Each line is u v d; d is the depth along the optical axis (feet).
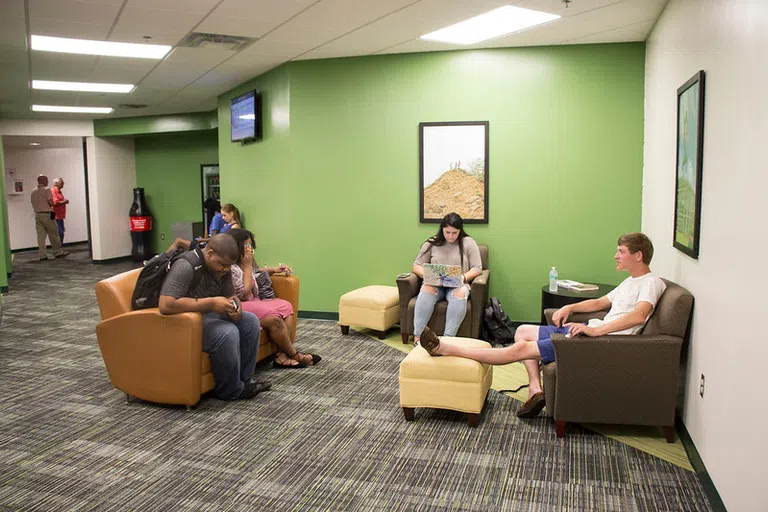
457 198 17.71
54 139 35.65
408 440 9.91
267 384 12.35
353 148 18.51
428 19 14.11
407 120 17.93
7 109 29.43
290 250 19.63
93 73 20.84
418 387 10.54
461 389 10.36
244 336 11.97
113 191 35.45
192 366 10.93
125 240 36.40
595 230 16.84
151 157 36.17
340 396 12.05
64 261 36.29
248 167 22.30
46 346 16.29
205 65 19.52
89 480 8.61
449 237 15.64
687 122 10.18
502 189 17.34
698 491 8.20
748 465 6.54
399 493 8.19
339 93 18.47
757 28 6.79
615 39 15.98
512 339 15.48
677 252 11.10
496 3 12.82
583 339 9.59
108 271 31.91
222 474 8.77
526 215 17.25
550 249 17.17
